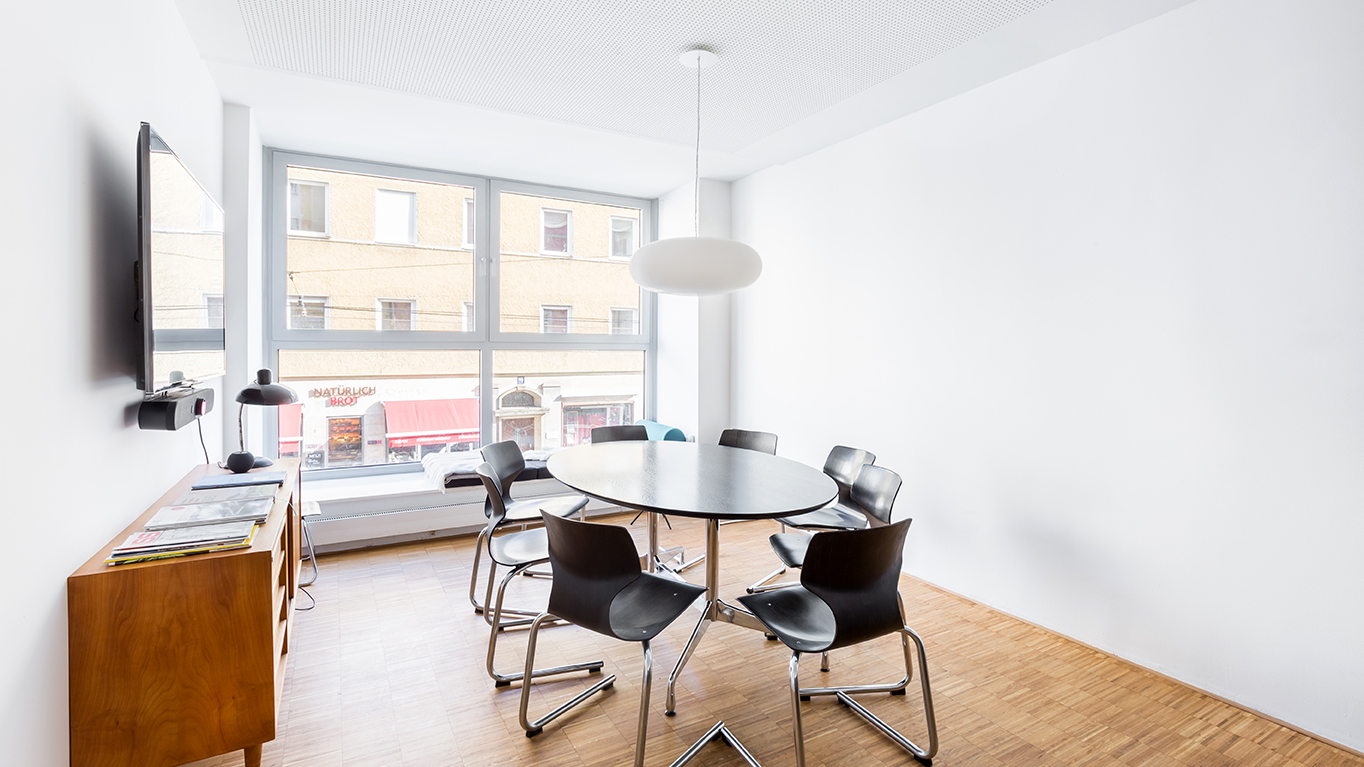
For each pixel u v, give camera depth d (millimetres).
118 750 1628
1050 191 3008
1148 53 2639
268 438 4254
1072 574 2949
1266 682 2346
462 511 4316
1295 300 2248
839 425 4266
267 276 4285
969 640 2936
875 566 1928
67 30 1612
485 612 2902
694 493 2326
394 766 1983
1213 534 2477
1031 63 3051
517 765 1996
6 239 1310
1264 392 2332
